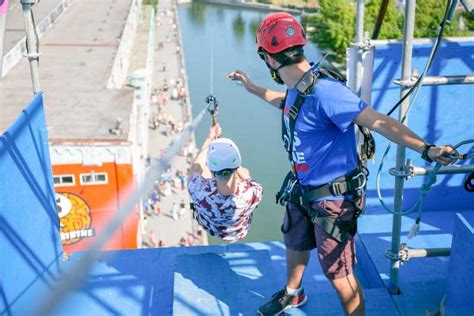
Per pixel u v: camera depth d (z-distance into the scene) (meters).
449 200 5.02
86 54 38.97
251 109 48.16
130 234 22.59
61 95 29.86
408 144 2.58
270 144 41.47
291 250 3.43
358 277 4.39
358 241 4.56
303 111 2.82
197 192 3.73
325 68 2.83
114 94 30.27
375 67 4.50
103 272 4.21
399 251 3.74
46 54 38.34
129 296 4.00
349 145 2.94
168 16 80.50
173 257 4.39
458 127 4.82
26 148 3.86
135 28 62.50
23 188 3.79
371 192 4.95
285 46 2.76
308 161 2.95
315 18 55.72
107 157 22.97
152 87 54.09
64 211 23.38
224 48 63.84
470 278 3.02
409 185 4.97
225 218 3.73
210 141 4.07
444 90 4.72
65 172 23.31
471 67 4.61
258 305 3.65
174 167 37.34
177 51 64.81
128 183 23.64
